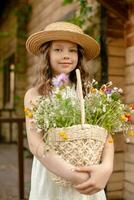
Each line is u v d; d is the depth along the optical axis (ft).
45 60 6.84
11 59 32.53
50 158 5.64
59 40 6.65
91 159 5.66
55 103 5.70
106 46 12.62
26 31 27.43
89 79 7.18
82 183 5.51
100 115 5.94
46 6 22.71
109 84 6.50
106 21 12.73
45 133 5.86
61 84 5.81
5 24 34.40
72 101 5.69
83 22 13.94
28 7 26.71
